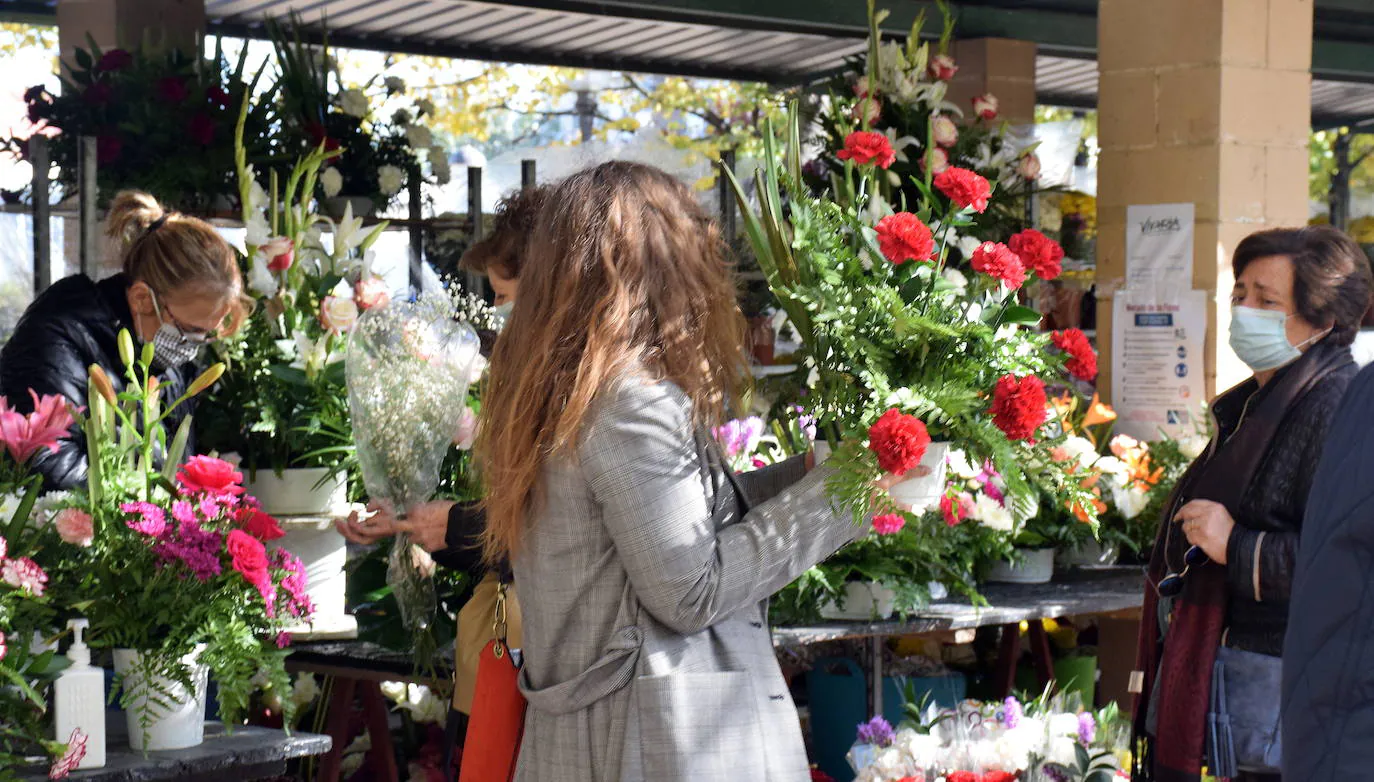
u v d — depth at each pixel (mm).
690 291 1974
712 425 1997
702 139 10633
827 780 3859
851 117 4797
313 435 3387
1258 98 4539
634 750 1894
